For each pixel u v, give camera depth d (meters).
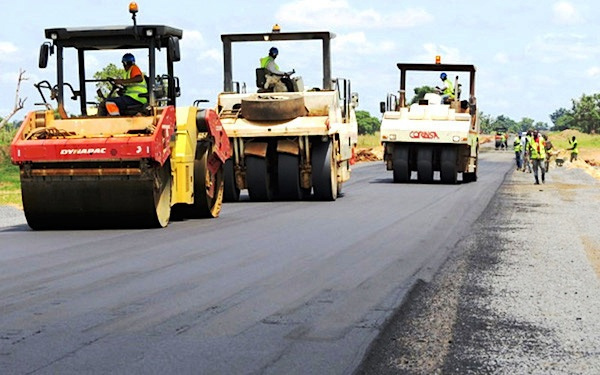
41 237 14.16
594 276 10.63
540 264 11.53
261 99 21.25
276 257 11.70
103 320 7.85
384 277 10.16
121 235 14.27
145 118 14.96
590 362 6.67
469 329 7.68
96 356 6.64
